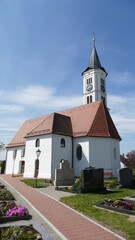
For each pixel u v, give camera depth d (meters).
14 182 21.56
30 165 28.94
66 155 28.19
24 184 19.78
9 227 5.52
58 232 6.48
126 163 56.44
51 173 25.56
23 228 5.49
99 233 6.48
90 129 28.42
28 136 30.11
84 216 8.47
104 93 48.62
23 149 36.47
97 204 10.28
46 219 7.84
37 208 9.59
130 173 18.61
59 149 27.47
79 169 27.73
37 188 16.84
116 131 31.80
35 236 4.91
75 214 8.74
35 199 11.87
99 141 28.06
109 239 6.00
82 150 28.08
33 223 5.99
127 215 8.52
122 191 15.27
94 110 32.22
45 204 10.59
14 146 38.12
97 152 27.52
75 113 34.75
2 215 7.41
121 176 18.17
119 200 10.41
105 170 27.05
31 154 29.25
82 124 30.73
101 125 29.47
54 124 28.64
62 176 19.19
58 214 8.68
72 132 30.38
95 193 14.27
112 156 28.33
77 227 7.03
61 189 15.74
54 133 27.06
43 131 28.41
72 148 29.28
